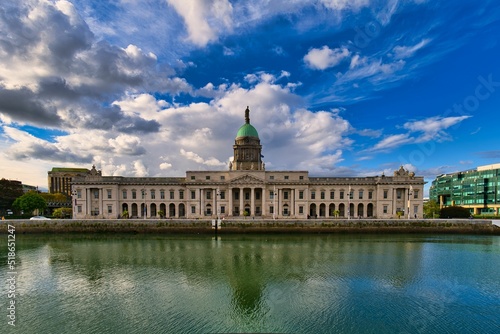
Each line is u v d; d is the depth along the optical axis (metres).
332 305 27.53
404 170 93.81
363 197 94.75
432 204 106.69
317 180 94.75
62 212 97.94
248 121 113.56
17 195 119.19
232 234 70.94
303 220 72.75
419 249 52.53
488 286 33.00
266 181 93.19
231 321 24.25
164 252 49.66
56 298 29.25
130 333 22.36
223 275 36.34
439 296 30.06
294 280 34.47
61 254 48.44
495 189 118.56
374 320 24.66
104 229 72.44
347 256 46.53
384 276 36.12
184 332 22.47
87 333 22.41
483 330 23.31
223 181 94.00
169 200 94.75
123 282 33.84
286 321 24.30
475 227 71.75
